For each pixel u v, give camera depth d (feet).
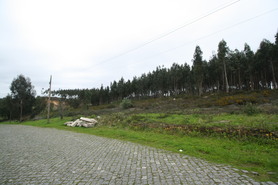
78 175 12.78
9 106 128.36
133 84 258.37
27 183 11.50
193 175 12.16
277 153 17.24
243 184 10.52
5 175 13.07
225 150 18.90
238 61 146.72
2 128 59.77
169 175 12.28
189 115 52.42
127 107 111.45
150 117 55.31
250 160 15.35
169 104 100.48
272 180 11.07
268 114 39.96
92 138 30.89
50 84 77.87
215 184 10.61
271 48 119.44
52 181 11.75
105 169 13.96
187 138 26.40
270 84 175.22
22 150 21.80
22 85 131.95
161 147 21.83
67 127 53.36
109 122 52.39
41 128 54.90
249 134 23.26
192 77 181.37
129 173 12.92
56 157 18.07
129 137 30.45
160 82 217.77
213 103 77.05
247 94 92.94
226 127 28.37
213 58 173.99
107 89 283.18
